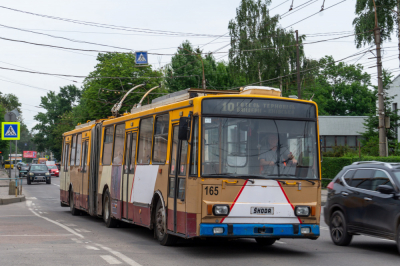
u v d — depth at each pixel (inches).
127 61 2107.5
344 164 1242.0
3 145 2581.2
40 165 1969.7
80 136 737.0
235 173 350.3
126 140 528.1
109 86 2081.7
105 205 593.3
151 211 435.8
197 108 357.1
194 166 354.0
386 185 377.1
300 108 373.1
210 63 2605.8
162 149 422.3
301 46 1942.7
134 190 486.3
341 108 3046.3
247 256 360.8
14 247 399.2
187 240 456.4
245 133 358.6
